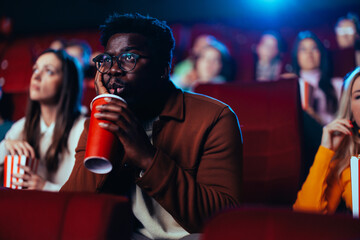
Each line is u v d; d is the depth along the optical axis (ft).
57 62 5.10
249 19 12.83
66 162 4.75
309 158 5.15
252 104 4.32
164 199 2.71
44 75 5.04
